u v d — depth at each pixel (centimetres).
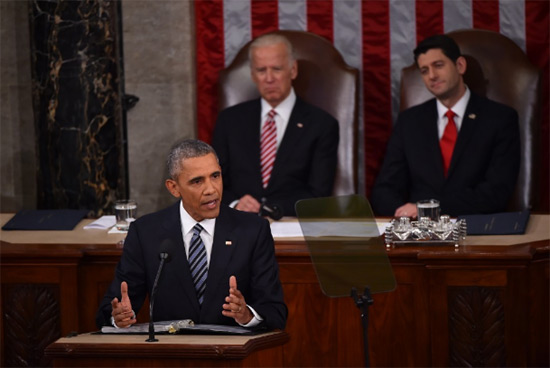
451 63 2091
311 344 1609
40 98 2395
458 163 2080
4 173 2580
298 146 2123
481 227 1695
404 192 2148
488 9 2400
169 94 2553
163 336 1093
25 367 1664
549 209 2409
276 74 2153
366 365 1139
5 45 2536
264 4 2450
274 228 1758
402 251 1552
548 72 2388
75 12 2348
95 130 2383
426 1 2417
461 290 1537
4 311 1650
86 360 1038
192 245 1259
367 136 2473
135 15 2522
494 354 1540
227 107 2267
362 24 2441
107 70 2375
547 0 2375
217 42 2469
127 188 2489
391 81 2448
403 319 1580
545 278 1557
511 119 2089
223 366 1014
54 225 1828
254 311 1171
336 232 1259
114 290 1259
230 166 2169
